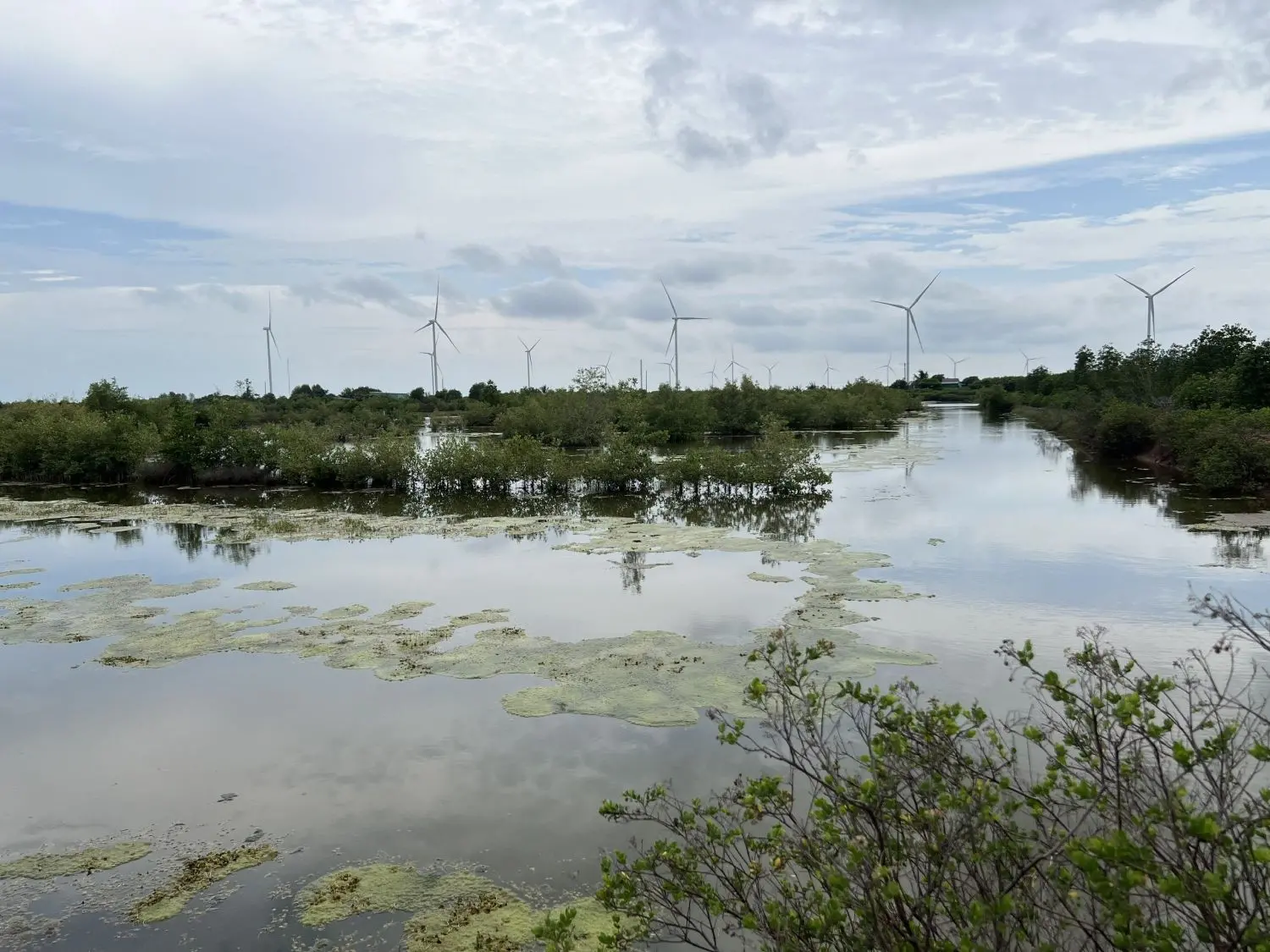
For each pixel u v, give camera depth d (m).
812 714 4.27
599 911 5.87
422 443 45.34
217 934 5.85
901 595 13.47
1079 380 52.00
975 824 3.55
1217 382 31.53
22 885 6.50
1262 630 11.08
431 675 10.58
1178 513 20.34
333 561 17.53
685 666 10.57
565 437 45.38
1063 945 3.40
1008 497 24.12
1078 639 10.97
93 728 9.27
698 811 4.51
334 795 7.66
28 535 21.48
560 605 13.65
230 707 9.77
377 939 5.74
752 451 27.81
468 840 6.85
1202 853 3.13
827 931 3.30
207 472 32.09
